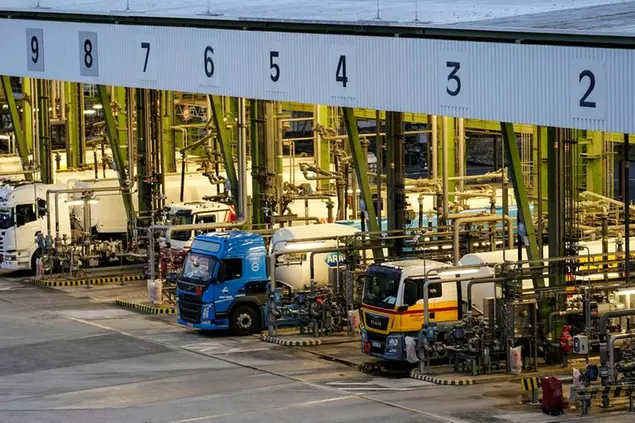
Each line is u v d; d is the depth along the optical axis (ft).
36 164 226.17
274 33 139.13
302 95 136.36
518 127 199.21
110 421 118.32
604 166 188.96
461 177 180.45
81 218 204.03
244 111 174.60
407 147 280.72
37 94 216.33
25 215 200.23
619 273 140.36
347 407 120.67
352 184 193.06
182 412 120.78
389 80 125.08
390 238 152.76
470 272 136.15
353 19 130.00
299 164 207.51
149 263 182.19
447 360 137.90
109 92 252.21
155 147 194.29
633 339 120.47
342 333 152.97
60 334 158.71
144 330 160.35
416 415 116.88
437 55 119.34
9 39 188.24
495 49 113.09
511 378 130.41
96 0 184.96
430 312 134.92
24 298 183.42
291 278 157.79
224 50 147.13
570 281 135.85
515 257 142.72
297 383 131.23
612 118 102.68
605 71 102.94
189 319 157.28
